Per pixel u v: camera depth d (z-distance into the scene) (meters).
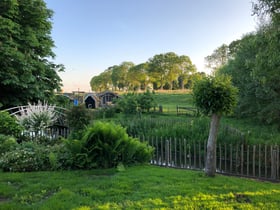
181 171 5.14
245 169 5.88
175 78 77.75
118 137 5.50
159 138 7.44
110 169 5.10
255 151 5.68
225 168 5.85
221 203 3.32
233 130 8.09
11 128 7.69
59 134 8.94
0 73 11.88
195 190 3.79
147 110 27.06
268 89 10.69
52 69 15.12
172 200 3.41
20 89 13.23
